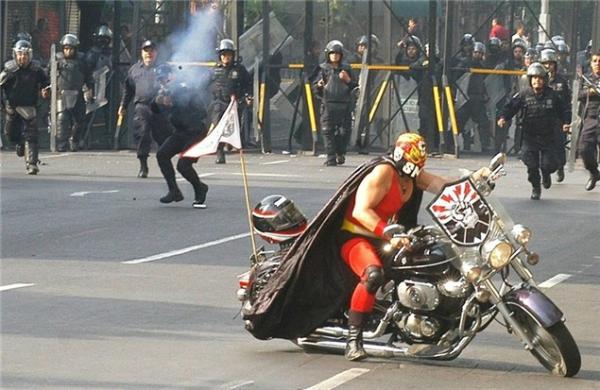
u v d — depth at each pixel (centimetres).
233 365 1834
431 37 5628
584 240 3180
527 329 1777
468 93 5741
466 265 1741
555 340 1736
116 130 5897
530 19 6162
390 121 5781
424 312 1781
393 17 5822
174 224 3400
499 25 5847
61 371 1786
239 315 2209
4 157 5369
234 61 5241
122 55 6025
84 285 2495
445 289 1766
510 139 5844
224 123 2084
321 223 1833
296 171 4912
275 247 3022
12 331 2050
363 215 1786
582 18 6116
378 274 1788
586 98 4291
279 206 1931
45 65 6012
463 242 1741
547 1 5925
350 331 1834
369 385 1720
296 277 1852
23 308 2247
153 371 1794
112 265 2745
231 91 5191
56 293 2402
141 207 3741
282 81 5912
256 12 6303
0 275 2606
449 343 1795
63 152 5741
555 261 2861
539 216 3619
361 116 5734
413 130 5781
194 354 1905
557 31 6147
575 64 6012
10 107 4662
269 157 5606
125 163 5222
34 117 4656
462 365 1850
